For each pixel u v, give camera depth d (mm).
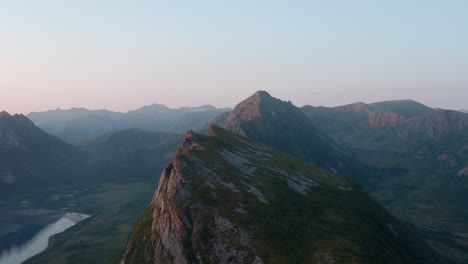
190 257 104375
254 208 117125
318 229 112250
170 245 110938
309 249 99000
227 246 102062
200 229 109000
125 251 134000
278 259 94938
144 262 116688
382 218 157625
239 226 107375
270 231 105875
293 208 125188
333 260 92312
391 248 125500
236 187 130500
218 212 113000
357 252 98750
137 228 136375
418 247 159875
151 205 141500
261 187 137250
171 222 114688
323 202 143250
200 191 123000
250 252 98688
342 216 130125
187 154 148000
